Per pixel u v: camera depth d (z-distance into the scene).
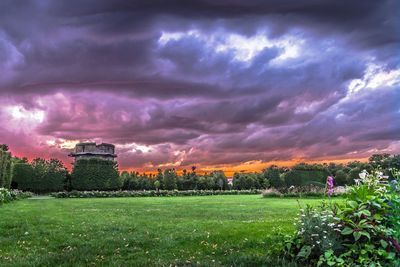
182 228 10.48
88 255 7.48
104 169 49.50
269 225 10.14
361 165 44.00
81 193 39.44
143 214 15.63
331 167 49.66
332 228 6.17
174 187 52.69
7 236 9.86
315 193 30.19
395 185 6.84
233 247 7.87
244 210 17.30
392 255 5.68
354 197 6.66
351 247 5.97
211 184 54.03
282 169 53.22
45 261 7.02
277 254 6.92
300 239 6.57
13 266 6.73
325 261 5.95
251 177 54.81
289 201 25.77
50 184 47.41
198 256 7.43
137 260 7.15
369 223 6.11
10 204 23.72
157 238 8.91
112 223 11.89
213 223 11.35
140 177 53.00
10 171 38.25
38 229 10.70
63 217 14.07
